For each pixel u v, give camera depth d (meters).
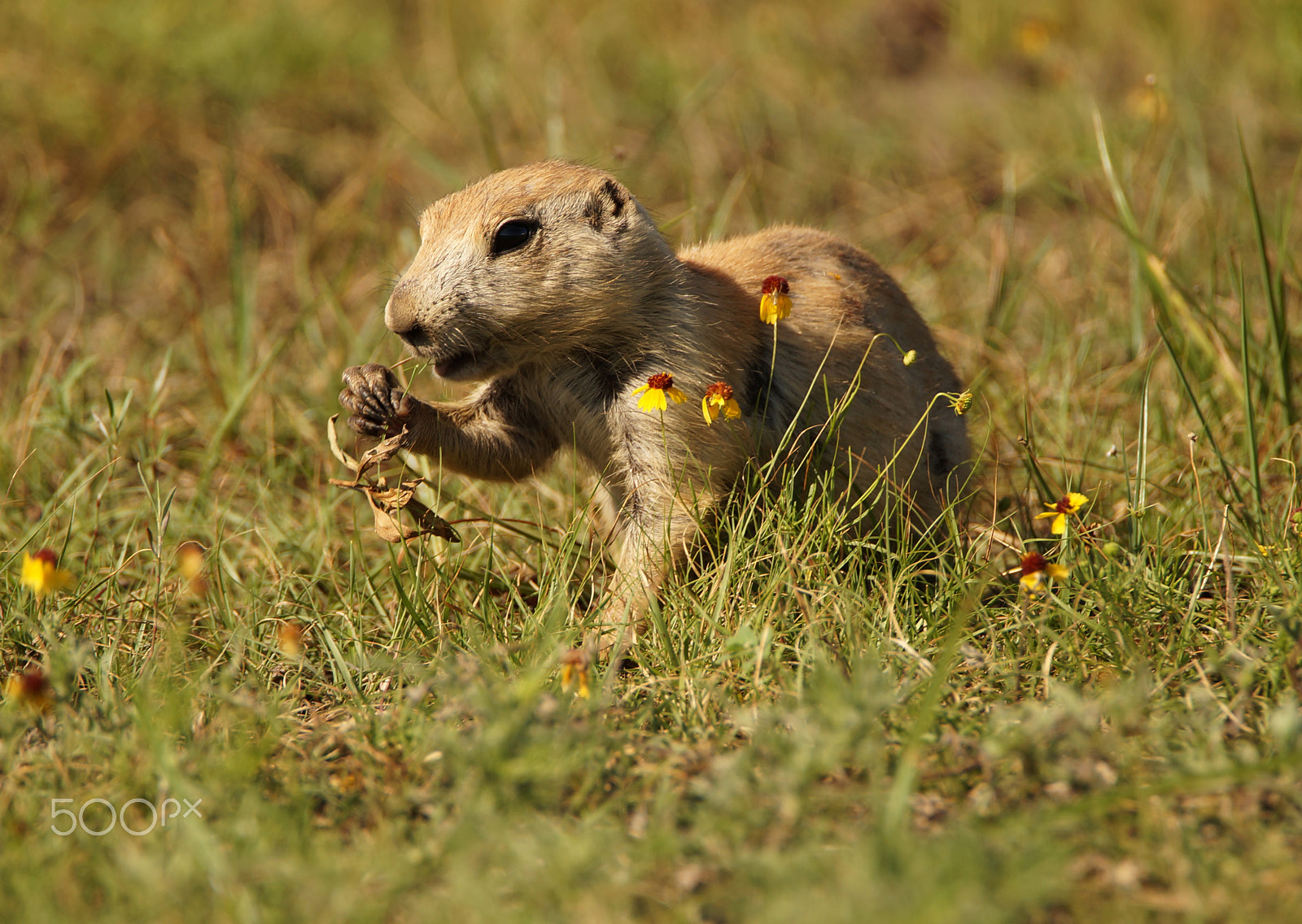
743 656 7.64
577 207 8.87
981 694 7.41
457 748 6.36
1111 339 13.66
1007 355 12.70
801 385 9.45
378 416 9.03
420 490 10.59
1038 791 6.26
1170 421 11.56
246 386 11.80
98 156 18.31
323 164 18.89
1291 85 19.64
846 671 7.49
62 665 7.28
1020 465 11.04
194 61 19.97
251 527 10.40
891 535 9.62
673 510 9.09
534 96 20.19
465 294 8.67
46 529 9.72
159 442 11.62
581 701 7.04
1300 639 7.20
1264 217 15.19
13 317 14.98
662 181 18.41
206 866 5.57
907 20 23.00
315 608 9.02
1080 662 7.73
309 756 6.94
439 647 8.10
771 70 21.36
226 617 8.82
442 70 20.95
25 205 17.38
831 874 5.39
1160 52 21.30
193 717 7.22
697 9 23.25
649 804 6.29
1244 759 6.33
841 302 9.77
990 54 22.28
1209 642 7.92
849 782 6.44
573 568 9.26
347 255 16.19
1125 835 5.89
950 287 15.03
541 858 5.69
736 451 9.20
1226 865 5.64
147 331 14.44
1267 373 11.34
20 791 6.51
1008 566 9.71
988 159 18.77
